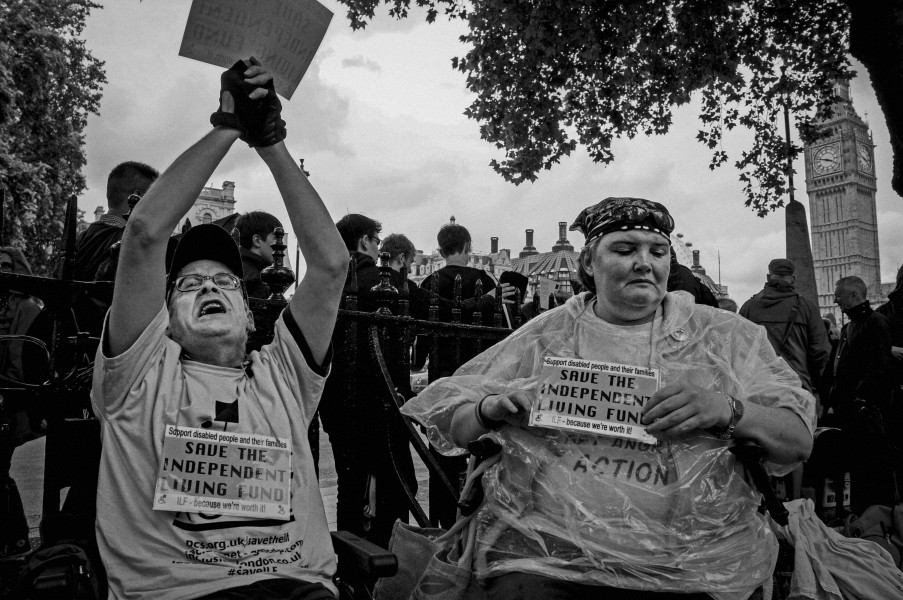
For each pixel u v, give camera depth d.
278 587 1.67
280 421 1.88
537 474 1.88
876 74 6.30
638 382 1.85
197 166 1.74
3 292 1.97
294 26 1.75
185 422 1.78
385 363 2.60
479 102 9.95
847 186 93.19
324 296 1.97
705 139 10.36
